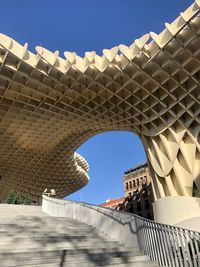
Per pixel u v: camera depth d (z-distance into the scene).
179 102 23.78
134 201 88.38
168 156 25.39
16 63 21.55
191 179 24.14
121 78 23.41
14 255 8.47
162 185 26.20
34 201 50.03
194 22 18.55
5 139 34.72
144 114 26.41
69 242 10.55
